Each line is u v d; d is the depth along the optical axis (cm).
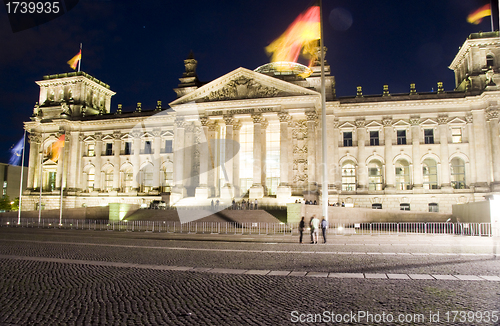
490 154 7031
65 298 1290
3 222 6525
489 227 3972
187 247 2859
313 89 7412
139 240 3450
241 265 1980
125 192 9131
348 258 2242
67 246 2864
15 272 1766
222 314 1099
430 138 7600
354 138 7856
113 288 1438
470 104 7338
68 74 9762
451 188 7288
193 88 8025
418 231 4778
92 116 9525
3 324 1009
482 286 1458
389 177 7581
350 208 5575
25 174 13662
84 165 9531
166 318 1062
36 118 9719
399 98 7644
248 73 7400
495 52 7394
